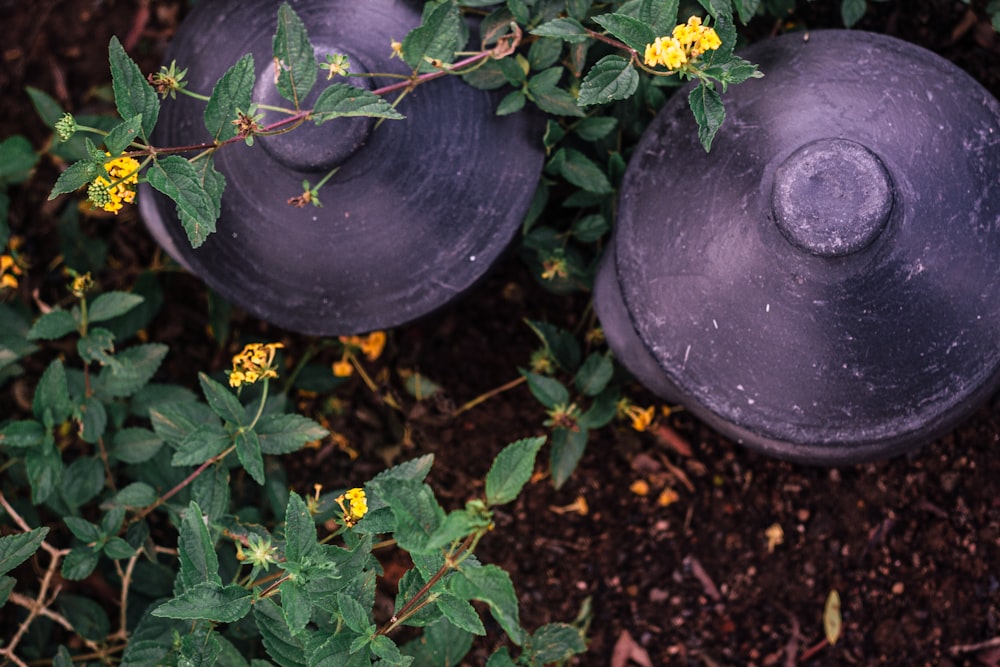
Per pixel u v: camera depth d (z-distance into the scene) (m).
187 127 0.99
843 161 0.86
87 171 0.85
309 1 0.98
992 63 1.18
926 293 0.89
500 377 1.25
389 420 1.25
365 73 0.93
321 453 1.26
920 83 0.92
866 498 1.20
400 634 1.23
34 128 1.32
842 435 0.93
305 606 0.84
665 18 0.88
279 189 0.96
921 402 0.92
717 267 0.91
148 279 1.26
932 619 1.18
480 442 1.25
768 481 1.22
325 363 1.26
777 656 1.20
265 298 1.02
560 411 1.10
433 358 1.25
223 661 0.96
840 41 0.94
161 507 1.20
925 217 0.88
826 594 1.20
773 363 0.92
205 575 0.88
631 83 0.90
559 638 1.02
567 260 1.14
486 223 0.99
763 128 0.91
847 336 0.90
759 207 0.89
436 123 0.96
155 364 1.12
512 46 0.96
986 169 0.90
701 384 0.94
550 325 1.17
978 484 1.18
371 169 0.95
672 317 0.94
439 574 0.84
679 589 1.22
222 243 1.00
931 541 1.19
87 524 1.03
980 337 0.91
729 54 0.86
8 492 1.19
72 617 1.14
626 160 1.11
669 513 1.23
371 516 0.88
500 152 0.99
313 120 0.89
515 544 1.24
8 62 1.33
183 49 1.01
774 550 1.21
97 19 1.33
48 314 1.06
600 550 1.23
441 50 0.92
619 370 1.18
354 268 0.98
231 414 0.98
